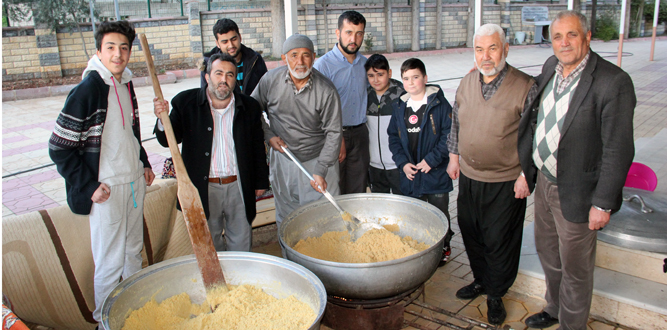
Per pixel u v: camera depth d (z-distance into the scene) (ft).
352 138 10.57
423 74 9.18
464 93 7.80
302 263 7.09
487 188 7.79
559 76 6.56
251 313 6.51
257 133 8.81
